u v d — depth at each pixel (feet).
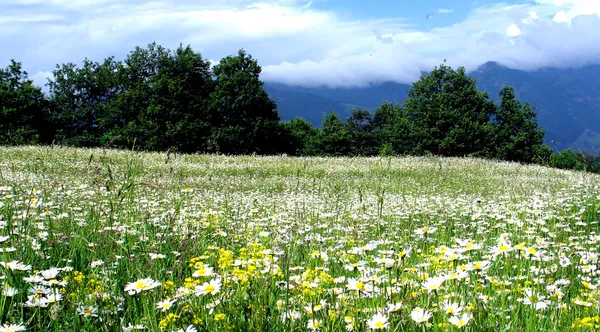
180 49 199.31
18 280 11.80
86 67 222.28
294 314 10.59
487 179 64.54
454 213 32.45
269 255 14.33
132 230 19.17
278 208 32.81
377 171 75.05
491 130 201.36
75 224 19.48
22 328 8.93
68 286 11.94
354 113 380.37
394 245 19.61
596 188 45.70
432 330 10.34
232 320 10.11
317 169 76.02
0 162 59.72
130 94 183.73
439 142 205.16
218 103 183.21
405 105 227.81
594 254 18.03
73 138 199.82
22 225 16.03
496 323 10.66
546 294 13.30
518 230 23.94
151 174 52.49
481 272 12.84
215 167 71.61
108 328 10.14
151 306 10.93
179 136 169.27
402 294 11.11
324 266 16.31
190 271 15.08
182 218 24.90
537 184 55.31
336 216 28.53
